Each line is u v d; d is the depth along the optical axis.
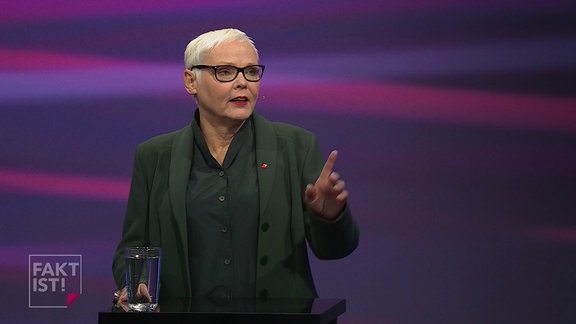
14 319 15.65
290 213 8.98
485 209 15.45
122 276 8.95
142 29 15.59
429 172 15.44
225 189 8.88
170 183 8.95
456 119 15.40
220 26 15.48
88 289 15.64
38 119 15.72
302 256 8.95
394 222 15.49
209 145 9.17
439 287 15.48
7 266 15.66
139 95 15.60
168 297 8.59
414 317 15.52
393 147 15.45
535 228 15.40
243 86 8.78
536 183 15.39
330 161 8.00
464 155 15.41
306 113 15.45
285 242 8.88
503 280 15.45
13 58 15.68
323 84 15.46
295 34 15.45
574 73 15.29
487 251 15.45
